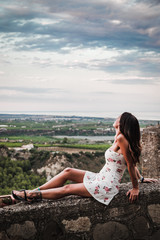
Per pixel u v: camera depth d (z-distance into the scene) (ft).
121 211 7.23
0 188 112.16
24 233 6.62
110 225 7.16
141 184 8.09
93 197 7.17
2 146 144.25
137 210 7.30
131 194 7.20
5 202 7.37
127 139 7.39
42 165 136.87
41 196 7.08
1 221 6.48
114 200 7.20
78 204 6.99
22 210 6.61
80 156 150.41
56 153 144.15
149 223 7.36
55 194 7.18
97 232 7.09
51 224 6.80
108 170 7.66
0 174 119.96
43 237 6.74
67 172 7.77
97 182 7.35
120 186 7.94
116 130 8.07
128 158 7.25
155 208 7.39
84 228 7.02
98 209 7.11
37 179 126.00
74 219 6.96
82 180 7.76
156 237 7.39
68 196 7.52
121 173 7.68
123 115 7.65
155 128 24.22
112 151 7.68
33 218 6.68
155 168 21.76
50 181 7.79
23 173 126.93
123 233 7.23
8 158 135.03
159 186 7.82
